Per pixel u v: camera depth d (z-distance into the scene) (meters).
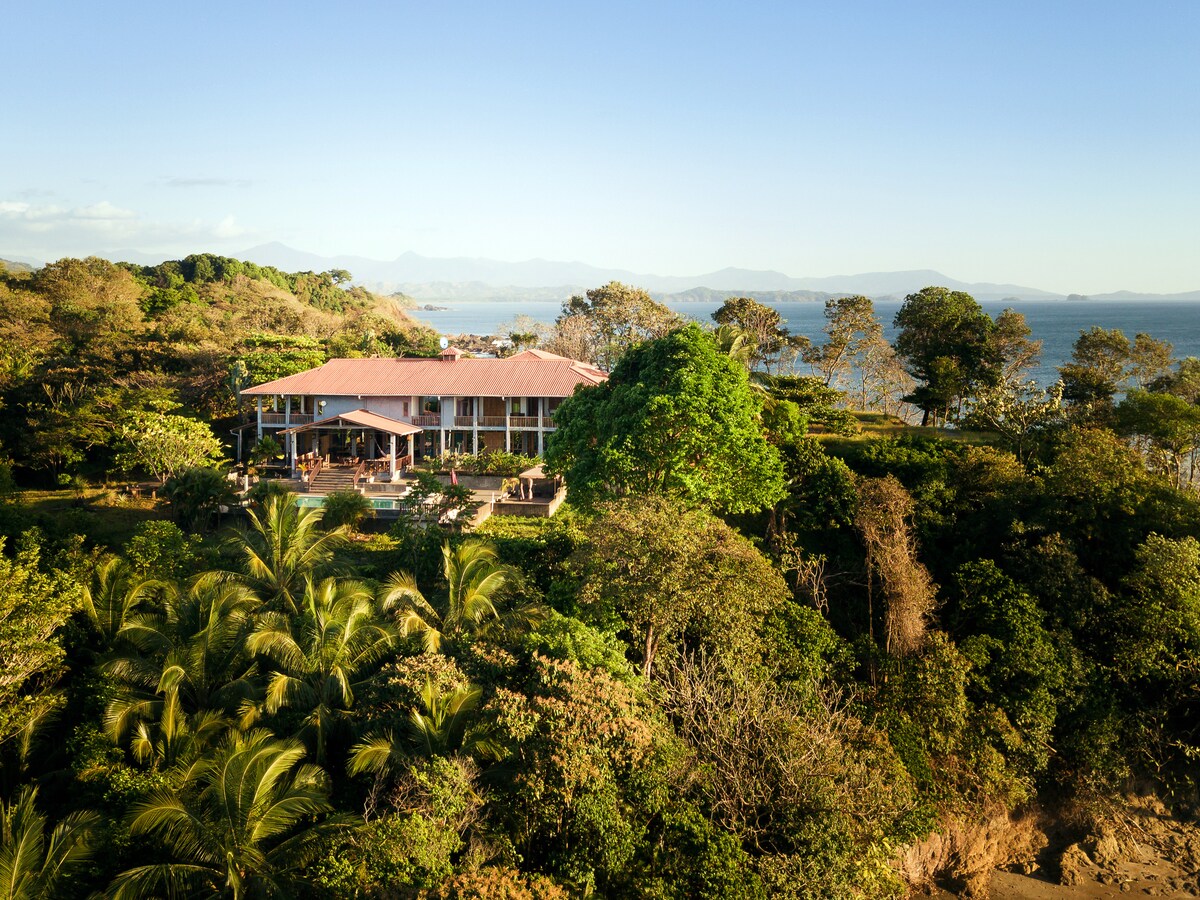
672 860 20.25
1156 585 32.22
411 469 50.88
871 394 93.62
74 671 25.56
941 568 36.59
